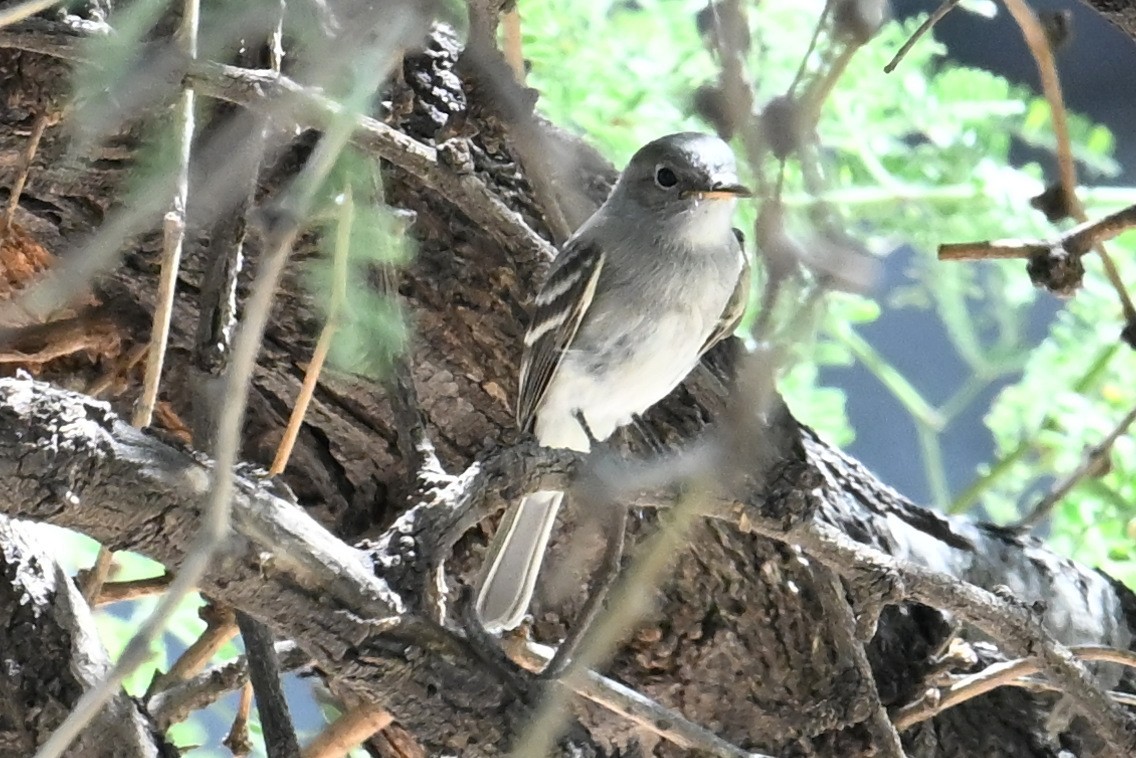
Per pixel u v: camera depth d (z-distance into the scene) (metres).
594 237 6.39
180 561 3.85
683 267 6.45
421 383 6.24
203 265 5.83
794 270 2.49
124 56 4.13
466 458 6.42
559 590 6.18
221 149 4.86
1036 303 10.63
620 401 6.58
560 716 3.62
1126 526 8.27
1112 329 8.67
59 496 3.54
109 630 7.87
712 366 6.75
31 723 4.48
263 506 3.95
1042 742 6.47
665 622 6.02
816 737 6.13
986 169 7.96
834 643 5.94
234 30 4.24
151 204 4.23
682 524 3.14
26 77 5.23
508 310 6.14
